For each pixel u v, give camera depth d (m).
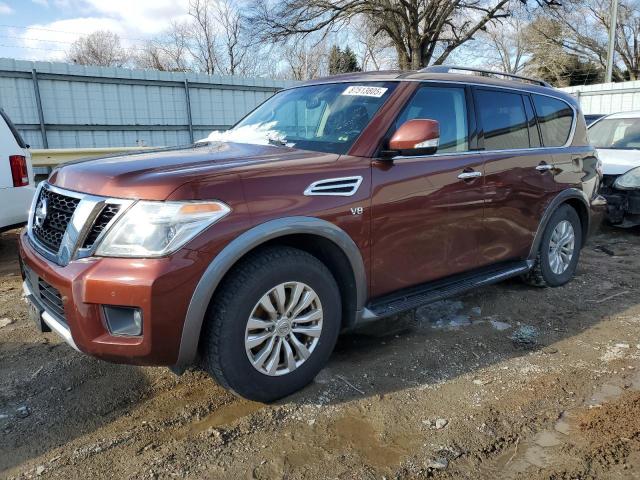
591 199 5.09
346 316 3.16
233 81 15.89
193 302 2.43
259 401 2.83
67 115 13.01
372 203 3.06
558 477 2.33
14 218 5.68
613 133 8.35
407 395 2.99
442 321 4.07
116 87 13.68
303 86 4.07
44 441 2.58
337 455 2.47
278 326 2.76
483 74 4.40
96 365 3.33
